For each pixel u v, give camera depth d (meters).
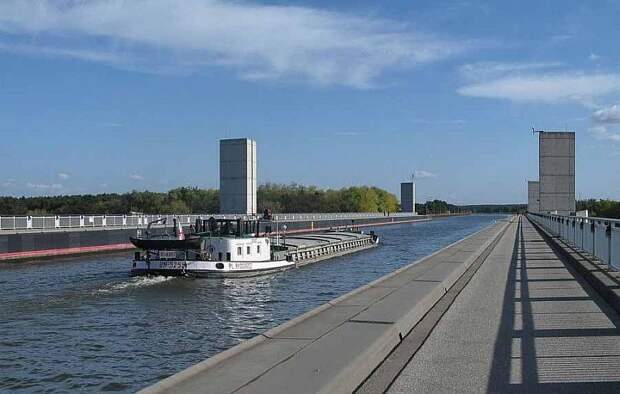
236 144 89.50
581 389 7.71
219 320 24.84
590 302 15.01
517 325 12.14
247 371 7.97
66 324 23.86
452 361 9.28
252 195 90.81
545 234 51.06
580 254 26.02
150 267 38.69
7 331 22.39
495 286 18.72
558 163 53.25
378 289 16.38
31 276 39.19
